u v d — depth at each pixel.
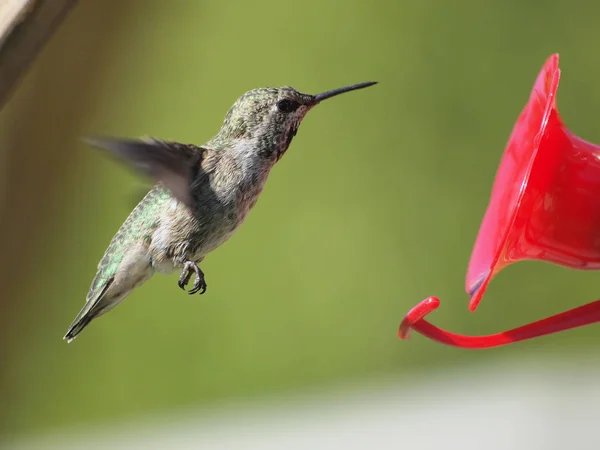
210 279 11.83
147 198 5.48
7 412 11.42
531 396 10.48
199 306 11.74
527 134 4.71
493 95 12.43
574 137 4.73
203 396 11.43
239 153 5.37
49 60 9.95
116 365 11.55
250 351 11.61
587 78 12.31
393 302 11.75
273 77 12.55
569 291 11.54
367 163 12.30
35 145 10.18
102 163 10.96
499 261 4.60
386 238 11.98
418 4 12.77
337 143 12.44
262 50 12.60
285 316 11.70
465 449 9.88
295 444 10.55
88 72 10.17
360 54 12.70
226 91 12.28
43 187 10.45
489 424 10.15
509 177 4.78
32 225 10.59
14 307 10.98
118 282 5.37
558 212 4.60
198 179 5.30
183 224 5.30
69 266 11.21
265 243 11.98
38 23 3.87
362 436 10.39
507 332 4.46
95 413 11.45
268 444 10.57
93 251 11.27
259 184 5.39
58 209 10.71
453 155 12.31
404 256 11.93
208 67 12.34
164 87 11.94
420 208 12.16
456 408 10.56
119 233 5.48
